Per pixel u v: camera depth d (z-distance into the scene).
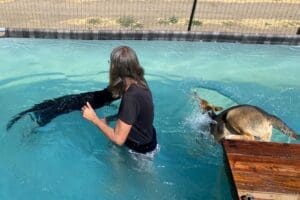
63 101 5.27
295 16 10.95
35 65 6.60
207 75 6.59
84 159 4.39
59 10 10.74
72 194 3.99
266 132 4.35
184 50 7.45
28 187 4.09
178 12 10.91
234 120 4.37
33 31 7.52
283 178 3.60
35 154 4.52
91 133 4.77
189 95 5.89
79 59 6.87
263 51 7.61
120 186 4.04
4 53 6.99
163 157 4.41
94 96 5.24
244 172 3.67
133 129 3.92
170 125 5.05
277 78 6.63
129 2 11.77
